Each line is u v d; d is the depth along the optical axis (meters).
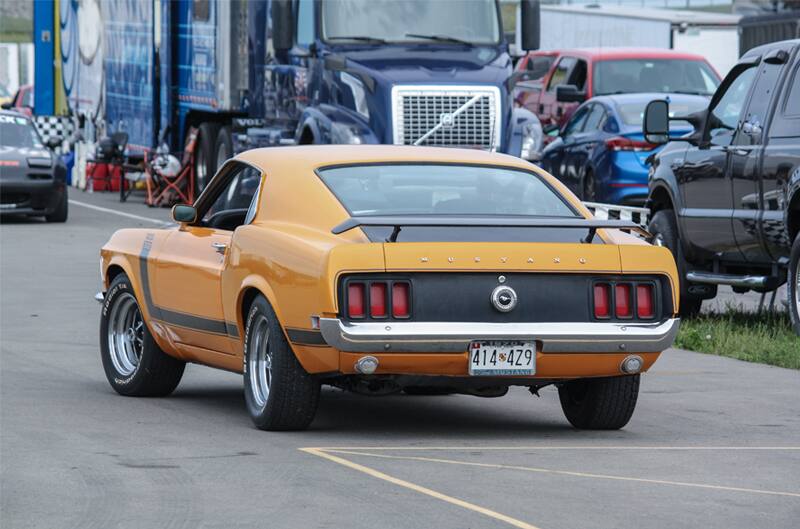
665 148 33.84
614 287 18.58
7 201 57.38
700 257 32.19
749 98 30.50
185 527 14.07
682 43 79.25
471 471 16.75
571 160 49.56
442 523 14.20
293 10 47.09
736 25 79.69
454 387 18.81
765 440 19.17
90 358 26.84
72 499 15.25
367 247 17.89
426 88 43.75
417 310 18.00
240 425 19.92
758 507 15.02
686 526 14.16
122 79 69.75
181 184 64.19
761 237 29.58
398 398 22.89
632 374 19.31
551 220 18.11
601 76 56.25
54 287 38.09
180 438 18.81
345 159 20.11
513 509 14.79
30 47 137.00
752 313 33.38
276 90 49.38
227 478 16.28
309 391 18.95
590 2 121.50
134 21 67.38
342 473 16.56
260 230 19.53
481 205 19.61
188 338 21.45
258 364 19.59
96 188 78.62
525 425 20.39
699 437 19.39
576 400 20.19
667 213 33.44
